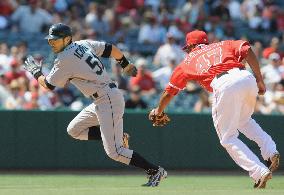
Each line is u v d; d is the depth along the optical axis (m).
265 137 24.33
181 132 38.38
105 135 24.25
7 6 53.16
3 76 42.38
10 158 36.12
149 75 45.59
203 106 42.81
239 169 39.38
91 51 24.11
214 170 38.91
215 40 56.75
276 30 65.44
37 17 53.12
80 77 23.91
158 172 24.81
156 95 45.81
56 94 43.84
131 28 57.88
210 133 38.84
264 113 41.19
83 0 58.34
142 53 55.19
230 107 22.53
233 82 22.38
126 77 45.53
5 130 36.09
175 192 21.52
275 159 24.09
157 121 25.22
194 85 47.25
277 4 70.00
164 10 59.16
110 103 24.09
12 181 30.56
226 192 21.42
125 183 29.50
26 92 41.31
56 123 36.91
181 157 38.38
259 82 23.12
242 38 58.91
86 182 30.17
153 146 37.97
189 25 59.38
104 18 56.47
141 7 60.06
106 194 20.77
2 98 41.00
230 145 22.81
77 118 25.17
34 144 36.56
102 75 24.08
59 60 23.62
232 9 65.50
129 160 24.64
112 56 25.06
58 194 20.91
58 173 36.53
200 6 60.97
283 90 47.00
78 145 37.16
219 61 22.91
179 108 46.28
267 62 51.66
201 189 23.47
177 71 23.58
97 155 37.44
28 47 50.69
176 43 56.22
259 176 22.59
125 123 37.56
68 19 54.97
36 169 36.59
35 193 21.38
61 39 23.45
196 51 23.72
